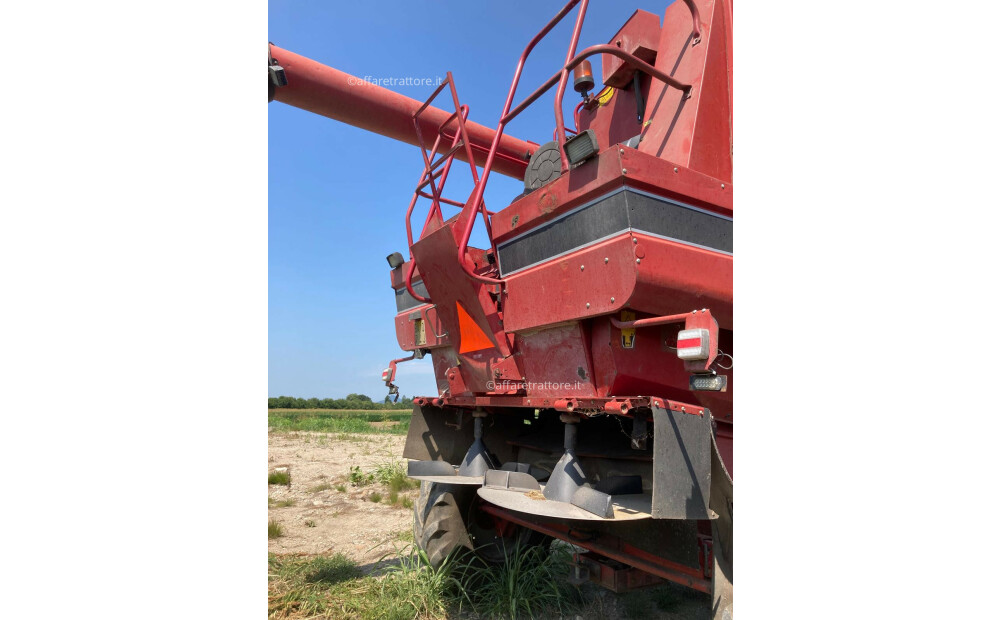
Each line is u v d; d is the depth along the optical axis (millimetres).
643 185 2490
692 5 3275
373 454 11898
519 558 3844
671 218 2584
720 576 2389
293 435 17406
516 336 3318
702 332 2117
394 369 5059
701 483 2268
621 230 2441
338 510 6629
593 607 3652
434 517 3809
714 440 2369
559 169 3033
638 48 3621
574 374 2881
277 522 6055
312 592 3766
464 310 3627
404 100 4395
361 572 4309
